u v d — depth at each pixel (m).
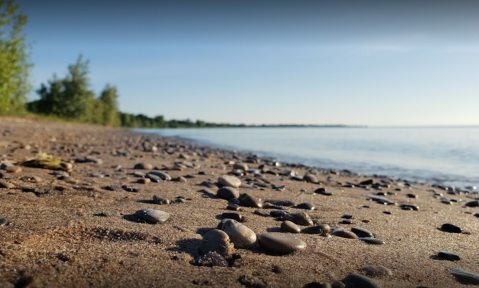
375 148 3.21
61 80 7.20
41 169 0.89
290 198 0.79
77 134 3.15
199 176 1.02
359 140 4.77
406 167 1.85
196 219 0.54
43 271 0.32
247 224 0.54
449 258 0.43
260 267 0.37
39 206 0.54
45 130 3.09
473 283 0.36
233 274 0.35
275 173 1.27
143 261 0.37
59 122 5.90
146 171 1.04
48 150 1.51
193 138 4.91
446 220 0.66
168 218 0.53
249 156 2.20
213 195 0.74
